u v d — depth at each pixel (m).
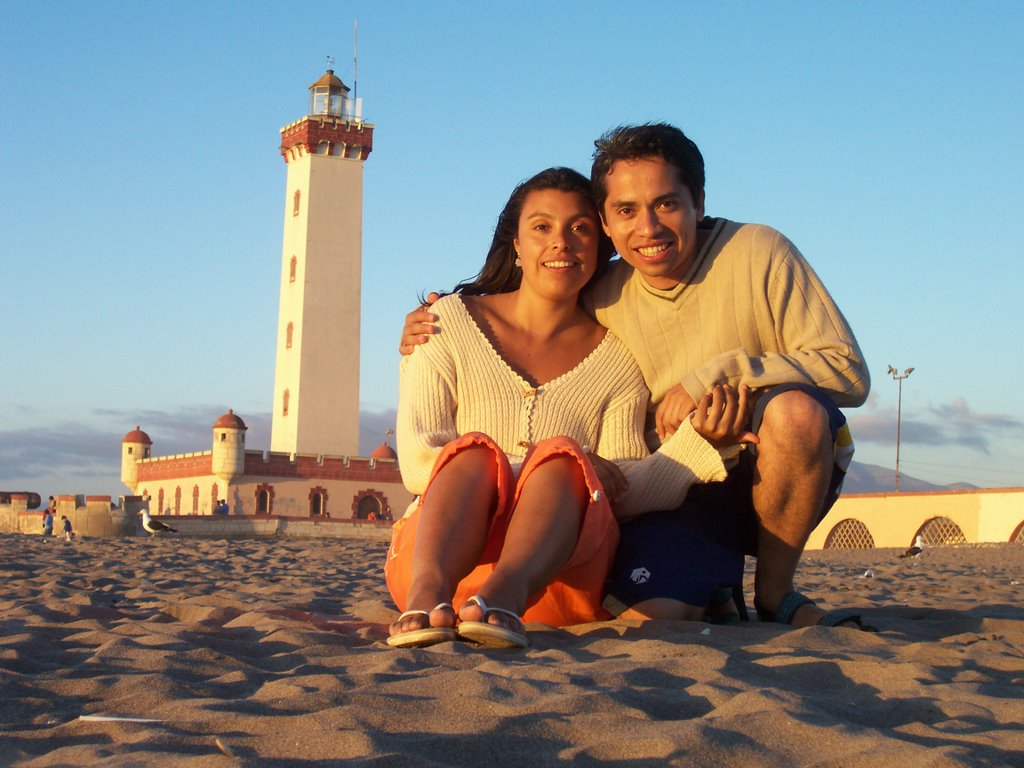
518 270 4.32
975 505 35.25
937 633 4.29
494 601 3.21
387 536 38.88
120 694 2.72
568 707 2.39
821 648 3.43
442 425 3.99
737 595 4.26
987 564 17.88
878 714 2.46
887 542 37.97
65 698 2.69
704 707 2.51
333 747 2.07
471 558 3.46
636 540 3.97
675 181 3.85
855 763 1.99
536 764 2.04
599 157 3.94
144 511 32.78
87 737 2.28
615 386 4.09
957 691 2.70
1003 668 3.25
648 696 2.53
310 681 2.76
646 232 3.84
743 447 3.90
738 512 4.13
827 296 4.02
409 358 4.16
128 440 58.34
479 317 4.18
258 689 2.79
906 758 1.99
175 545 17.53
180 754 2.05
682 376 4.07
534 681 2.69
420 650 3.11
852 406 4.04
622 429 4.05
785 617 4.13
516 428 3.99
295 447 51.62
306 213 52.72
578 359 4.16
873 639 3.60
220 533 36.22
